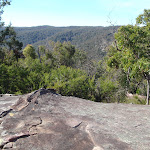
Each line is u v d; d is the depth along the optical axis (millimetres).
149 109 3061
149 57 7176
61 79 9555
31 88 9398
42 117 2488
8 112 2641
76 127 2225
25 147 1746
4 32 27234
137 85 13188
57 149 1727
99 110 2936
